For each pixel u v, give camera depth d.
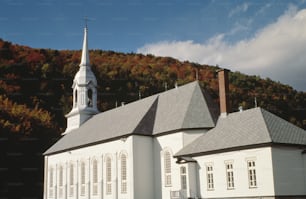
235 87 85.94
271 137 35.00
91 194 55.59
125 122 53.84
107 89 98.81
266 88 82.62
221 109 44.62
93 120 68.81
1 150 84.75
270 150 34.50
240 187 36.34
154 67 103.38
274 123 38.22
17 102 93.94
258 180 34.97
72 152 61.91
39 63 100.44
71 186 61.22
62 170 64.56
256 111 40.41
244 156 36.41
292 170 35.22
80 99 74.12
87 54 76.25
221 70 45.31
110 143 52.31
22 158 85.12
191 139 44.12
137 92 98.69
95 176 55.31
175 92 52.75
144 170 47.28
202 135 43.53
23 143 88.12
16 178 81.44
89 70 75.75
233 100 84.19
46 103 96.88
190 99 48.38
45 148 90.31
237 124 40.69
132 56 107.00
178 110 48.38
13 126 88.88
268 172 34.31
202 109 46.38
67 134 71.94
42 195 80.44
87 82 74.19
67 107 97.38
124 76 101.56
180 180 42.44
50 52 103.44
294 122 75.88
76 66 102.81
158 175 46.97
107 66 104.50
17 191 80.12
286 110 77.81
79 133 66.75
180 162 42.00
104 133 56.06
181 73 102.12
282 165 34.75
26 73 97.94
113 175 50.81
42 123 93.12
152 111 52.44
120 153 49.88
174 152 45.00
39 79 98.44
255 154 35.53
